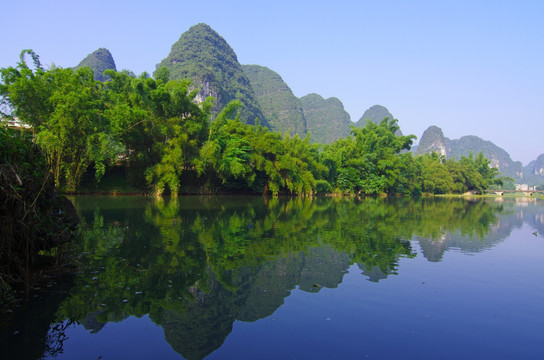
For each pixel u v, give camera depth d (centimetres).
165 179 3703
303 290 741
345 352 484
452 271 920
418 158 9894
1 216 658
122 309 627
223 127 4694
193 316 600
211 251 1090
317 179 6044
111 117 3375
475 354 486
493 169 12044
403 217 2436
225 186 4706
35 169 752
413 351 491
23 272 713
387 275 868
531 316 623
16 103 3003
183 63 17538
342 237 1434
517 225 2130
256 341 514
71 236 910
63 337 519
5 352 474
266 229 1598
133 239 1250
